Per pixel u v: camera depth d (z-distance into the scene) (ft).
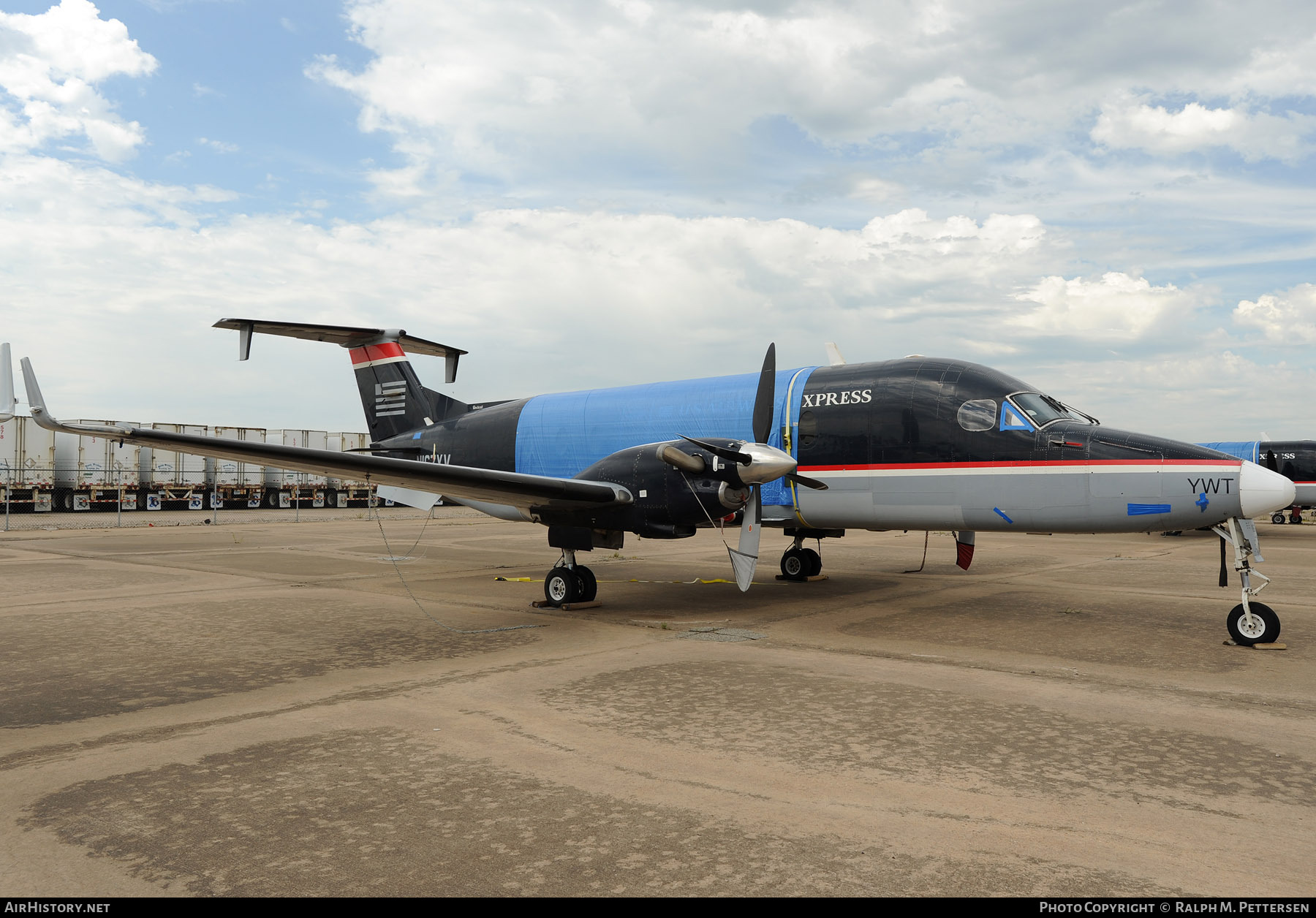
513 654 24.73
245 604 35.01
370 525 96.99
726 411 38.65
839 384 35.81
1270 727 17.30
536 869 10.75
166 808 12.83
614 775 14.33
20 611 32.94
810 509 36.35
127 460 114.11
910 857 11.15
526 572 48.70
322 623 30.22
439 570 49.32
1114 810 12.76
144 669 22.68
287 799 13.21
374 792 13.52
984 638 27.27
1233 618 26.23
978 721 17.61
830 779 14.10
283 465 28.60
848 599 36.65
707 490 30.22
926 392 33.50
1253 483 25.91
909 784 13.85
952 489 32.37
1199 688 20.61
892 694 19.89
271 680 21.40
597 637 27.53
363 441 135.23
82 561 52.75
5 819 12.43
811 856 11.17
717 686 20.75
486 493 31.63
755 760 15.08
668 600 36.45
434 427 50.44
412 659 24.11
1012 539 78.43
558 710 18.52
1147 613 32.55
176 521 98.68
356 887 10.27
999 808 12.84
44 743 16.24
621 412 42.11
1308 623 30.19
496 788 13.69
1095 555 59.62
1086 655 24.64
